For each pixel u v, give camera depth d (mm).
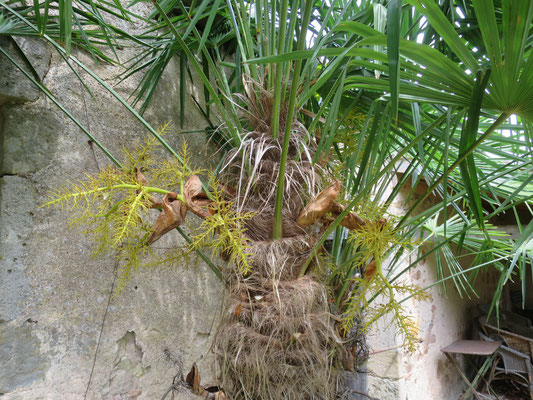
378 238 721
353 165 852
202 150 1229
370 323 768
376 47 661
